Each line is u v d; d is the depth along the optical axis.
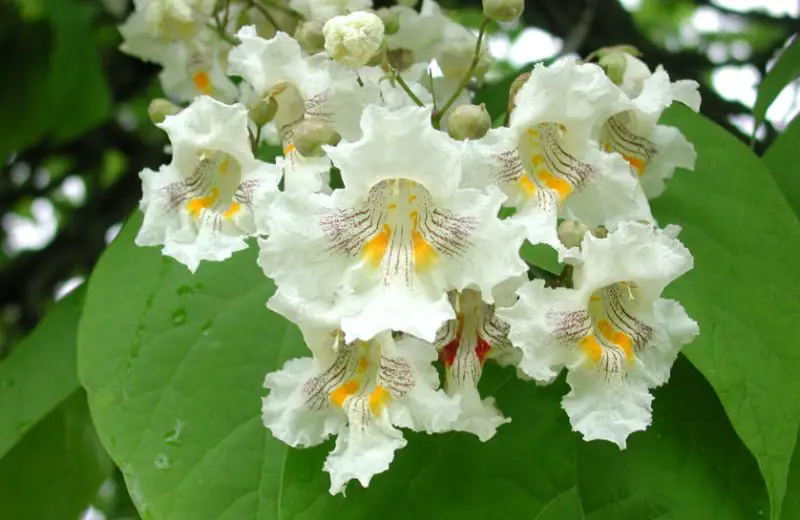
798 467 0.34
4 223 0.68
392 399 0.32
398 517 0.33
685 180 0.37
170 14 0.40
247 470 0.34
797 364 0.34
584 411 0.32
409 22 0.39
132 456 0.34
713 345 0.34
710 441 0.34
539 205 0.32
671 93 0.36
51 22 0.53
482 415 0.32
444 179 0.32
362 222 0.32
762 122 0.39
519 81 0.34
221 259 0.33
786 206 0.36
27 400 0.40
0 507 0.43
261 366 0.35
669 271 0.32
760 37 0.62
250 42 0.35
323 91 0.34
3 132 0.54
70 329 0.40
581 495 0.34
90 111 0.54
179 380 0.35
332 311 0.31
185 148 0.34
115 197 0.56
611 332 0.32
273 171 0.33
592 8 0.49
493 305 0.33
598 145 0.33
